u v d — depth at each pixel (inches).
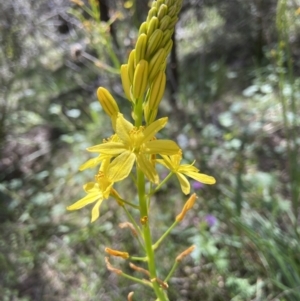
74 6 10.0
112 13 8.4
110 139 3.2
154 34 2.7
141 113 2.8
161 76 2.8
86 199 3.0
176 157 3.0
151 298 5.6
